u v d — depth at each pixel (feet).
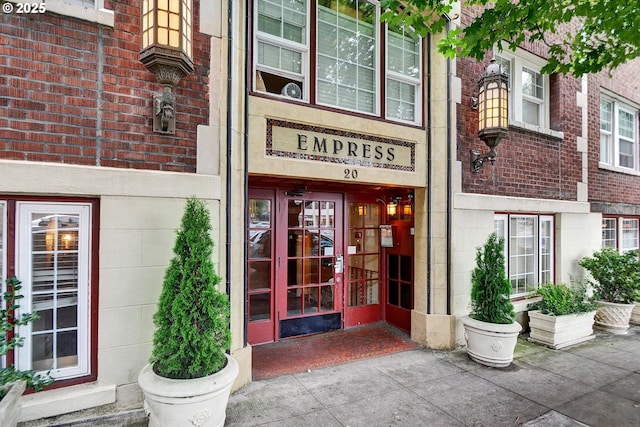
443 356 14.53
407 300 17.37
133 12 9.90
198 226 8.89
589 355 15.02
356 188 16.87
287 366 13.30
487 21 11.02
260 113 11.91
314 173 12.87
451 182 15.47
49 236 9.10
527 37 18.60
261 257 15.60
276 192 15.71
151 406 8.39
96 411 9.14
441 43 12.69
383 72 14.94
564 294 17.25
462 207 15.72
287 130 12.46
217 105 11.03
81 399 8.95
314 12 13.37
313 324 16.74
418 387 11.75
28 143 8.61
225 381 8.59
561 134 19.89
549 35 19.56
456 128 15.74
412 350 15.10
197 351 8.47
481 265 14.46
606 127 24.52
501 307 13.71
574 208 20.51
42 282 9.04
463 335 15.61
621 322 18.47
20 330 8.77
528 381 12.32
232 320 11.26
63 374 9.20
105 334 9.32
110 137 9.53
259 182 15.15
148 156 10.02
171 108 9.85
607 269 19.31
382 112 14.87
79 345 9.37
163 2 8.95
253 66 12.15
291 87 13.12
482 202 16.38
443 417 9.98
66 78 9.04
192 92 10.68
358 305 18.24
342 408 10.37
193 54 10.71
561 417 10.06
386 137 14.73
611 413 10.32
